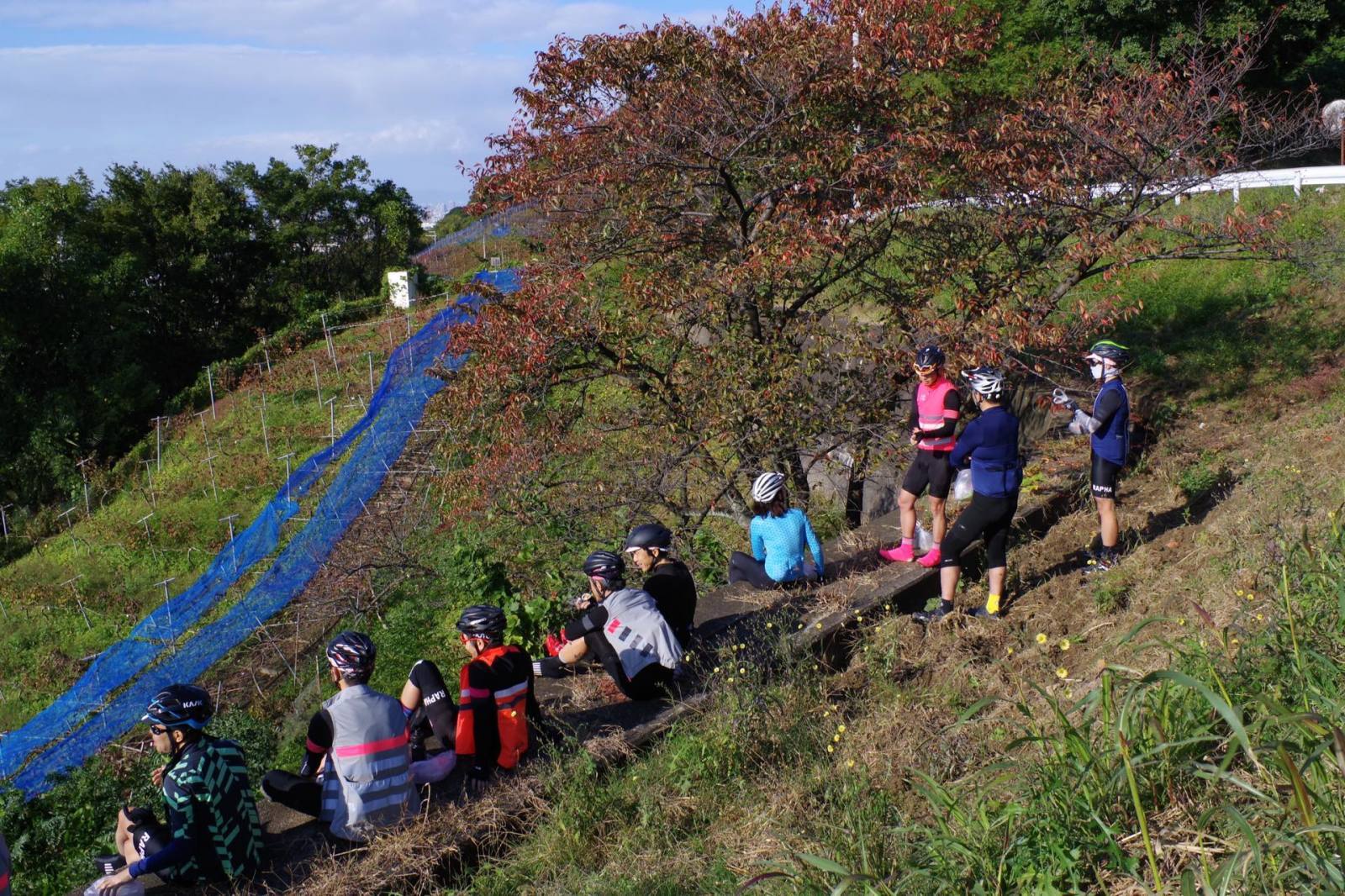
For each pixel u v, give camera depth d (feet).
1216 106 36.32
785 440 37.58
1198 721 13.56
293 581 52.37
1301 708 13.30
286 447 77.56
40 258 104.83
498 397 38.96
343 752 16.14
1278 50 79.56
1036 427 39.60
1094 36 73.97
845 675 21.54
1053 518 29.68
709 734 18.16
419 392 74.59
